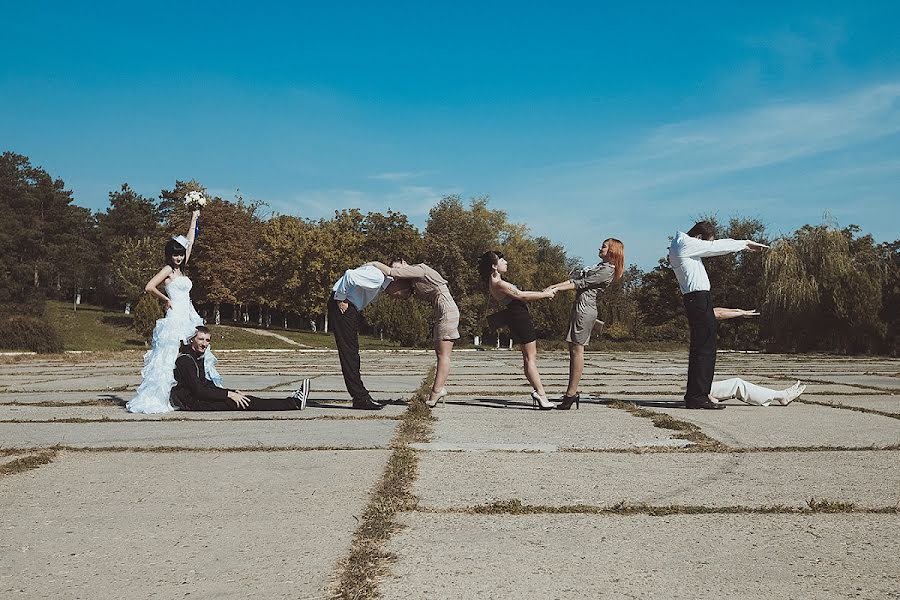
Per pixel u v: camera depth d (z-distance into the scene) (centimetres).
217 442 577
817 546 326
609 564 302
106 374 1517
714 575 290
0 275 5122
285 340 4612
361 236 6562
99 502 397
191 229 834
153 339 790
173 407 780
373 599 263
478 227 6694
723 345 4062
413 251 6775
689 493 418
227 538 335
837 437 607
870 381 1280
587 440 589
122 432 630
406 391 1031
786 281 3256
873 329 2941
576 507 386
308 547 322
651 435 615
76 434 618
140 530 348
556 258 7788
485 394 989
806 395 988
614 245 795
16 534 342
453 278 6231
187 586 277
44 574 291
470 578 285
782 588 277
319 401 877
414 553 314
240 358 2545
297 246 5847
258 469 477
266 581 282
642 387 1126
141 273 5591
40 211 6769
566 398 798
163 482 442
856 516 373
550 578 286
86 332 4528
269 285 6028
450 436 608
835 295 3059
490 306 5891
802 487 433
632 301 6166
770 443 579
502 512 379
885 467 489
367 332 6366
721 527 354
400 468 475
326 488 426
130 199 8181
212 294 5962
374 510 376
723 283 4366
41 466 489
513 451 544
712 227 816
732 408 812
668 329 4903
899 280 3114
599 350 3244
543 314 4556
